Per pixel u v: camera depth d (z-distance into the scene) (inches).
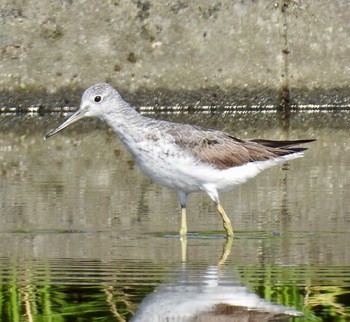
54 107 962.7
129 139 518.9
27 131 866.8
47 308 382.9
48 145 802.8
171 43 968.3
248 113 970.1
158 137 510.3
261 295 397.1
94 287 410.0
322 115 951.0
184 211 516.1
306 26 979.9
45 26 953.5
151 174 520.1
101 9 956.6
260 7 973.2
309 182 647.8
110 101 524.7
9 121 915.4
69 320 368.8
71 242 493.0
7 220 541.0
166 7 964.0
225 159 513.3
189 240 498.3
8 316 374.6
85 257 461.4
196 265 445.4
